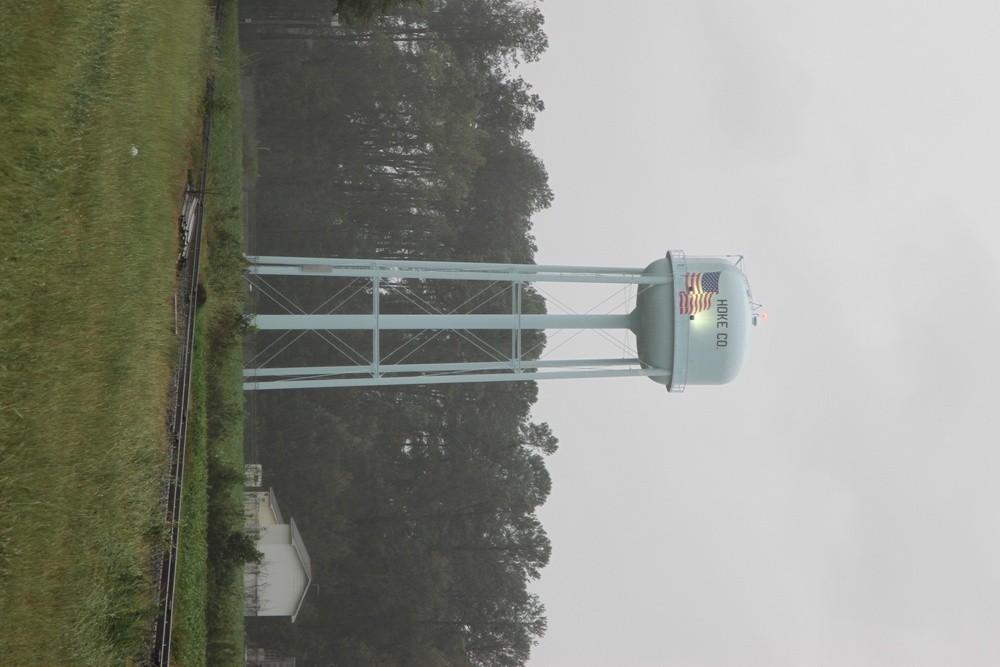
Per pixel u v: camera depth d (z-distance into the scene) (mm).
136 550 19234
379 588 72000
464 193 68688
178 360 24766
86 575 17031
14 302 16016
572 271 41906
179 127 27219
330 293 69625
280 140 67812
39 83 17641
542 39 74438
